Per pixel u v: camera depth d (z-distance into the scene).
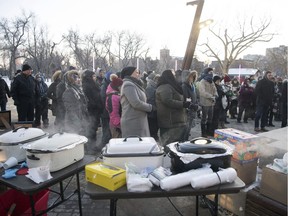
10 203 2.21
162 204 2.82
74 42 32.22
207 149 1.79
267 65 35.06
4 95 7.25
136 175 1.69
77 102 3.80
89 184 1.71
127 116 3.18
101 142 4.72
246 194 2.27
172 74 3.65
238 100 7.82
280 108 8.46
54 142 1.95
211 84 5.60
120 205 2.79
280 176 2.05
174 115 3.62
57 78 5.15
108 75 4.72
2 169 1.99
